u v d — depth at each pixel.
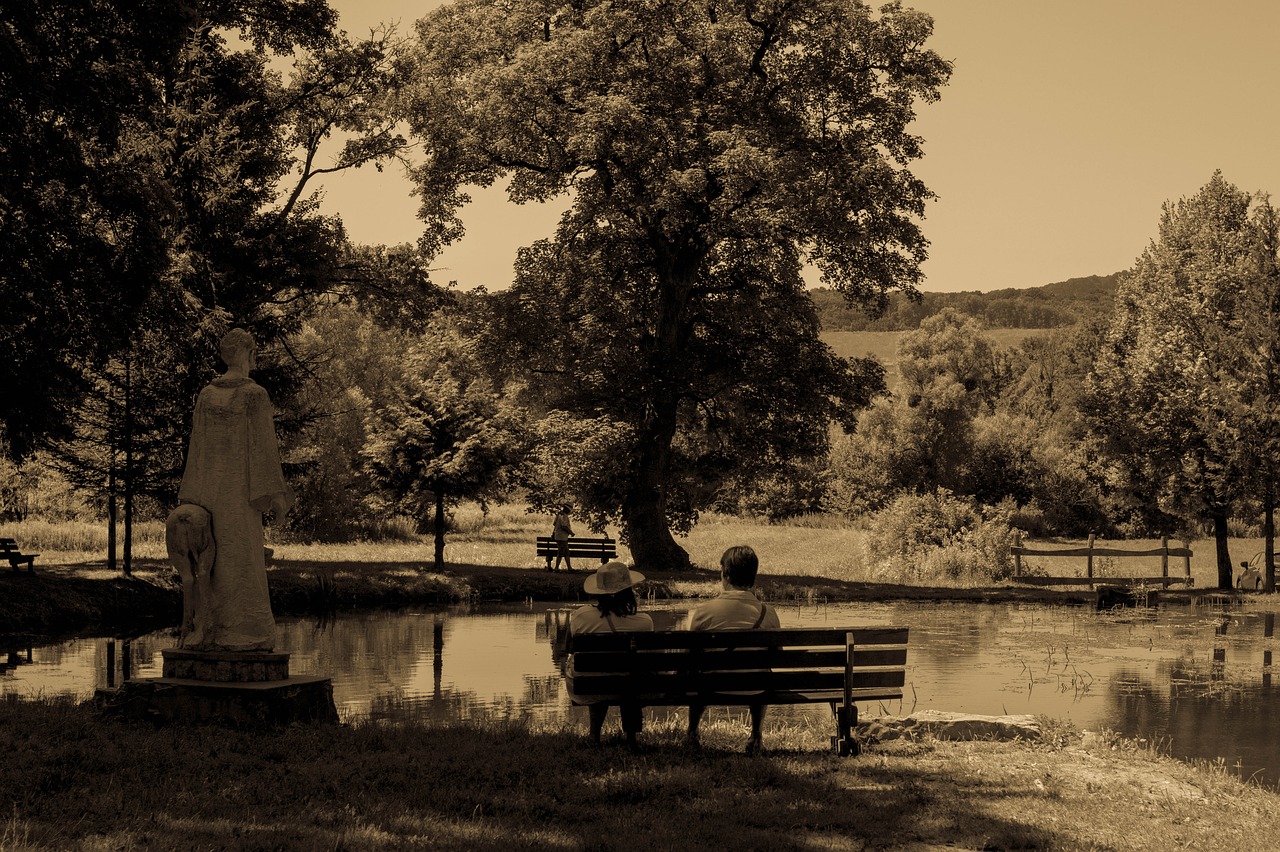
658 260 36.12
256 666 9.41
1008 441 66.12
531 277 37.16
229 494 9.61
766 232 32.38
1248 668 16.39
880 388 38.12
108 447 26.20
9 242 20.30
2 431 22.89
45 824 5.90
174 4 21.45
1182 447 34.06
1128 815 7.07
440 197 36.38
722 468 39.19
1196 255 36.31
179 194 25.81
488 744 8.61
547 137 34.66
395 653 17.52
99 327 21.59
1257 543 53.06
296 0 31.62
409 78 33.12
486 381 32.25
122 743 8.00
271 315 29.88
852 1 34.03
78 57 20.45
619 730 9.84
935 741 9.31
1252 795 7.96
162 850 5.58
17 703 10.21
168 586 25.23
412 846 5.80
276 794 6.82
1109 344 37.97
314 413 30.98
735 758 8.30
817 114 35.53
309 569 28.64
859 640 8.88
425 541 44.25
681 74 32.62
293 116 32.41
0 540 24.02
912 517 37.03
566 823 6.49
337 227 31.38
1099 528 61.31
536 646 18.44
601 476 34.78
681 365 35.44
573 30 32.97
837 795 7.26
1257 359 32.16
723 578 9.34
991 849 6.29
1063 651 18.50
